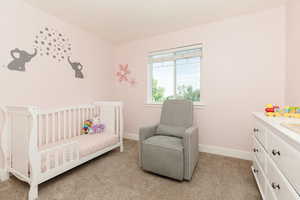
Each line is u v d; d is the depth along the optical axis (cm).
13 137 161
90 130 252
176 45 270
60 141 210
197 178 171
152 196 142
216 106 238
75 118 247
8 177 168
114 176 177
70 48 248
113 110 262
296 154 71
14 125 159
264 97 207
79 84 265
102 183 162
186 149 162
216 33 235
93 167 198
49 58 218
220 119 236
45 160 151
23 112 145
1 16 170
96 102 284
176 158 161
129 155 240
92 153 203
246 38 215
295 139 70
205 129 247
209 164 204
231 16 221
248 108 217
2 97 172
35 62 202
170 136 203
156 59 299
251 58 212
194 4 192
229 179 168
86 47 276
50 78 220
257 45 208
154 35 291
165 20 233
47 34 215
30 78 197
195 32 251
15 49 182
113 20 235
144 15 220
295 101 165
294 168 73
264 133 122
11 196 139
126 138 336
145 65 306
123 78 335
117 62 343
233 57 224
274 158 100
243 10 204
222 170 188
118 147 278
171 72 290
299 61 158
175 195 143
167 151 166
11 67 179
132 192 147
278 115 135
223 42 230
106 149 228
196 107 252
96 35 292
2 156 169
